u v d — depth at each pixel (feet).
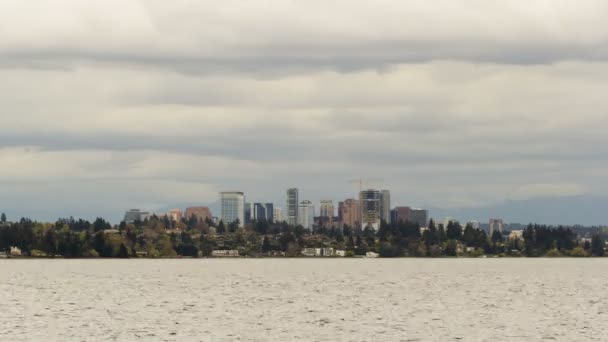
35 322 531.50
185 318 556.92
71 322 532.73
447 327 498.28
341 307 640.17
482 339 448.65
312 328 496.64
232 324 519.19
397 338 452.76
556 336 458.91
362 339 449.48
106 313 594.24
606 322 522.47
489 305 651.66
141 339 451.94
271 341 444.14
